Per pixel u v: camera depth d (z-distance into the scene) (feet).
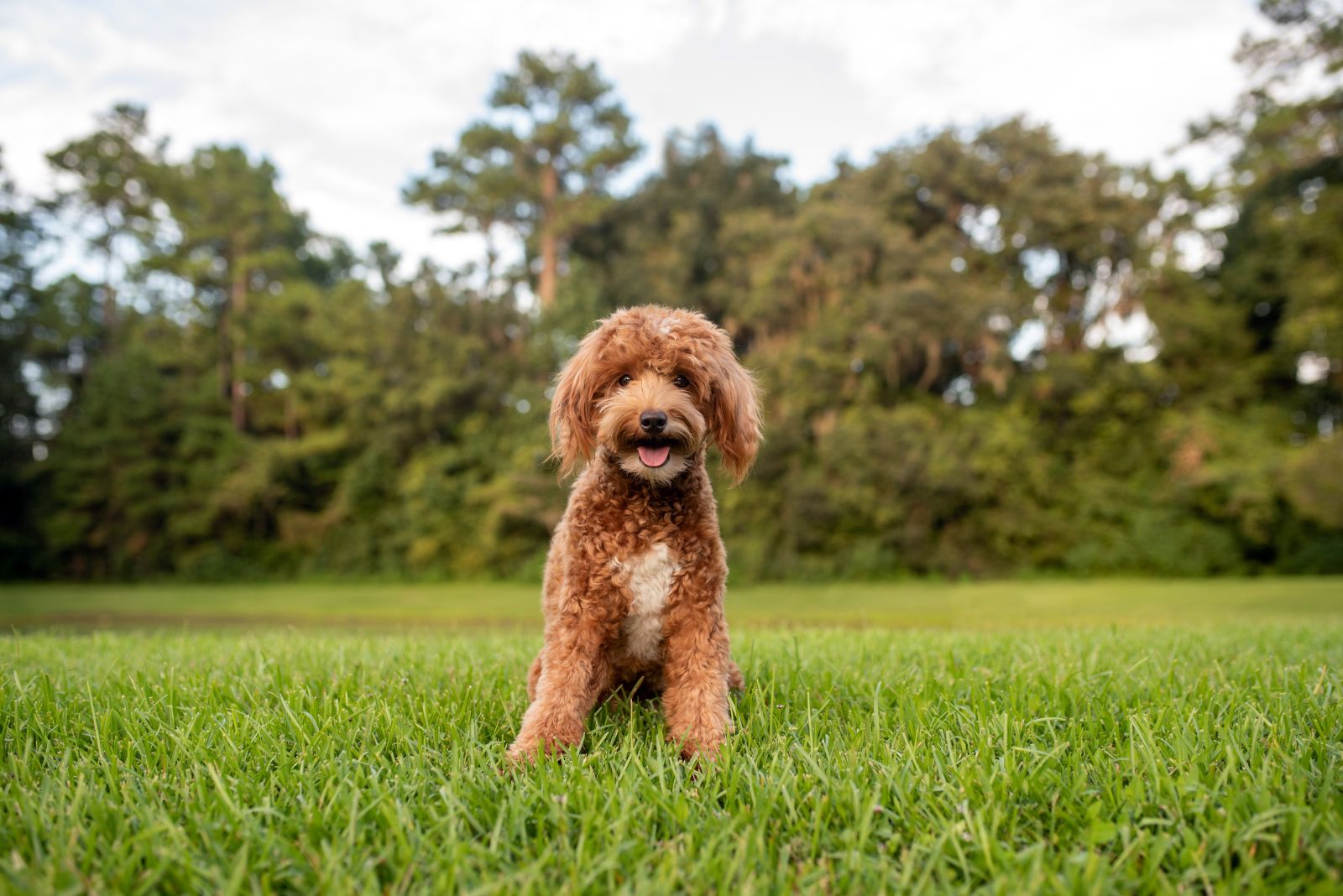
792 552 78.07
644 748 8.24
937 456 77.61
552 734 8.29
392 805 5.95
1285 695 9.13
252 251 110.32
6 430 100.48
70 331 103.81
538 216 106.01
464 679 11.27
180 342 108.17
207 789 6.54
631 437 8.71
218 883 4.98
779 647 15.60
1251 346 86.33
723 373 10.14
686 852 5.44
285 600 66.03
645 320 10.15
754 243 96.68
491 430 92.84
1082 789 6.49
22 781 6.89
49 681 10.02
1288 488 70.69
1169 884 5.03
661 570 8.85
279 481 96.94
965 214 100.42
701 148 110.32
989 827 5.74
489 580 86.22
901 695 9.53
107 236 111.65
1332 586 58.95
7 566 92.79
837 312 87.51
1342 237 72.18
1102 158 93.15
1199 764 6.86
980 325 82.17
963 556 78.13
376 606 60.03
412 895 4.96
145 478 95.30
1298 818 5.38
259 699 10.03
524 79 102.37
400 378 97.30
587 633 8.91
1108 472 83.61
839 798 6.20
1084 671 11.39
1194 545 75.92
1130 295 90.12
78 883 4.94
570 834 5.93
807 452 84.74
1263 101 80.18
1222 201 86.84
